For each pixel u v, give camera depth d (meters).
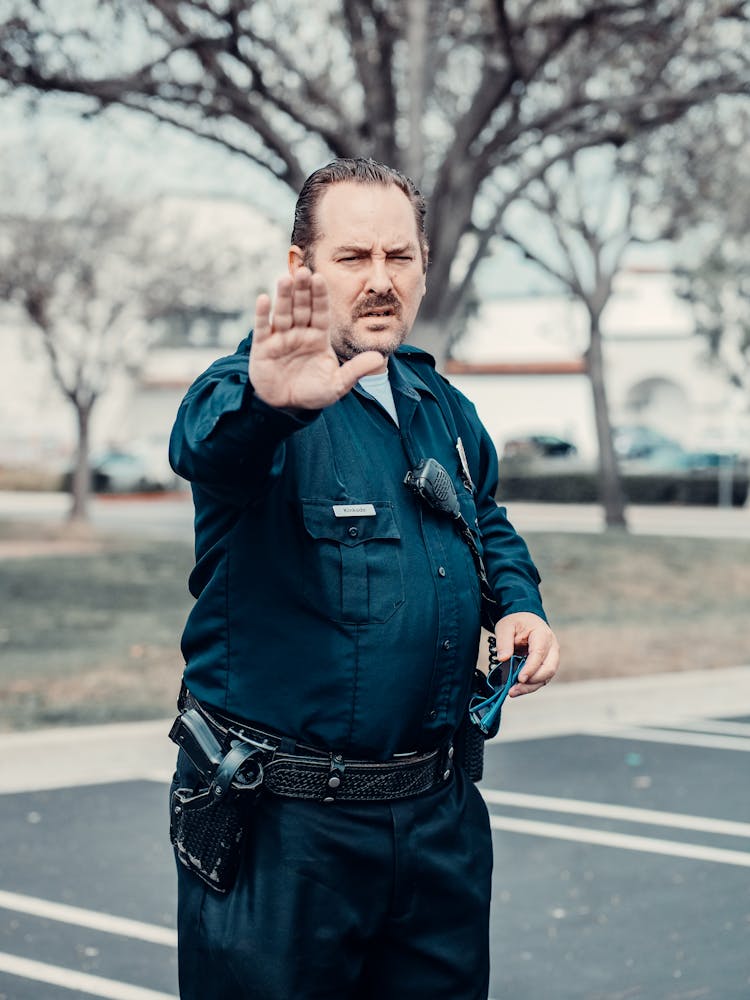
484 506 2.68
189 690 2.43
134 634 11.92
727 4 12.33
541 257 23.19
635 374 51.97
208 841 2.34
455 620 2.39
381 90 12.26
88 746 7.65
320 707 2.31
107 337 26.53
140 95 12.10
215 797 2.31
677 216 21.20
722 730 8.84
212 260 26.06
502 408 53.88
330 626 2.30
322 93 13.02
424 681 2.35
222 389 2.13
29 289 23.95
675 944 4.98
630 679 9.87
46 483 46.97
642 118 13.63
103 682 9.52
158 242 26.36
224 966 2.34
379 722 2.32
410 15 11.84
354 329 2.36
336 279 2.35
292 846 2.32
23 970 4.67
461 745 2.54
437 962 2.43
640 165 17.86
